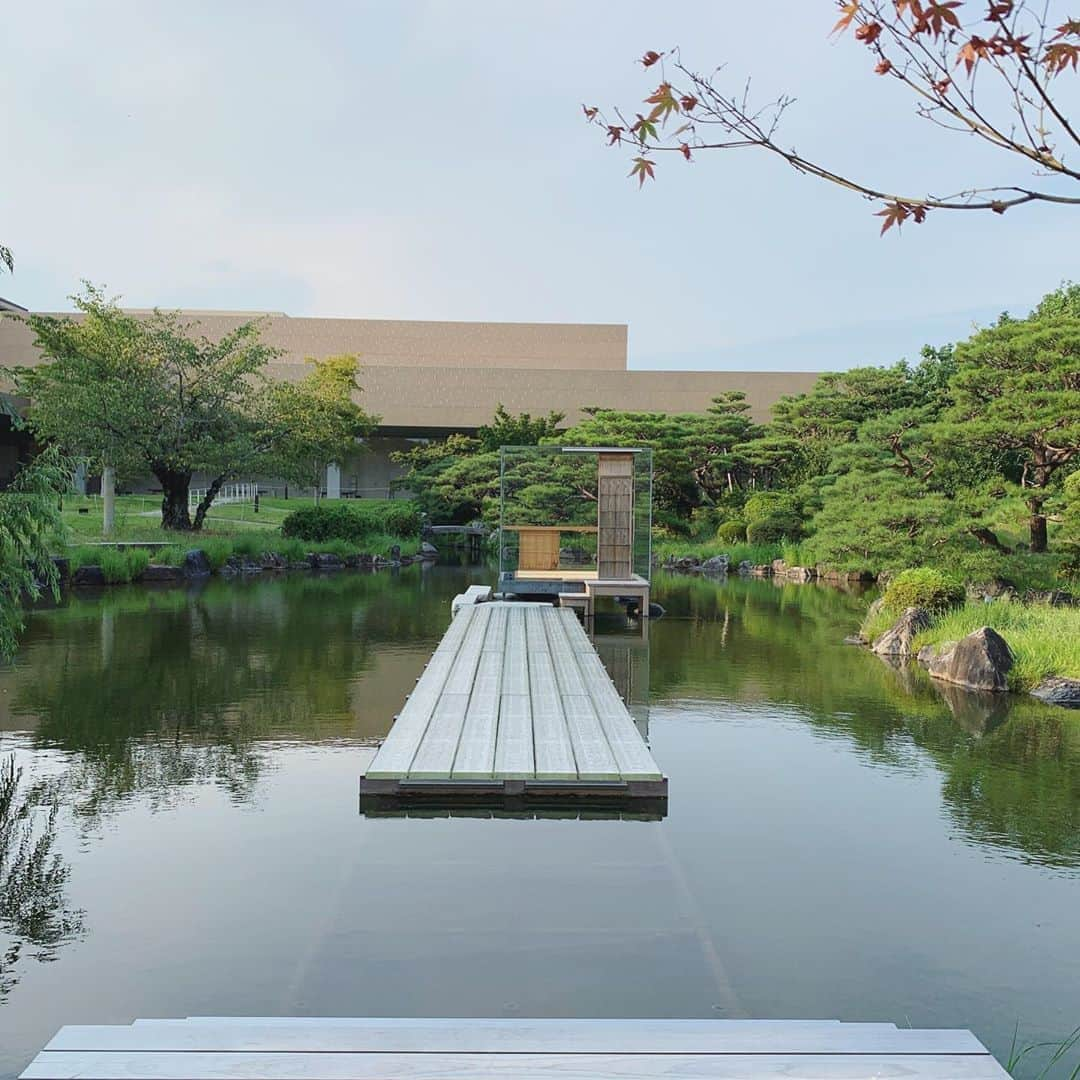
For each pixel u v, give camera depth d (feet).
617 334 155.22
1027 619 31.65
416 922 11.44
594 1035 7.46
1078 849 14.32
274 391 79.56
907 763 18.85
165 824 14.88
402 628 36.32
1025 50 5.23
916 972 10.63
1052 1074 8.85
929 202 5.82
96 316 73.41
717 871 13.26
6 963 10.60
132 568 55.47
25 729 20.59
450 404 135.64
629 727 19.01
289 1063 7.00
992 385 44.34
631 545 42.73
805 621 40.60
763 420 136.46
